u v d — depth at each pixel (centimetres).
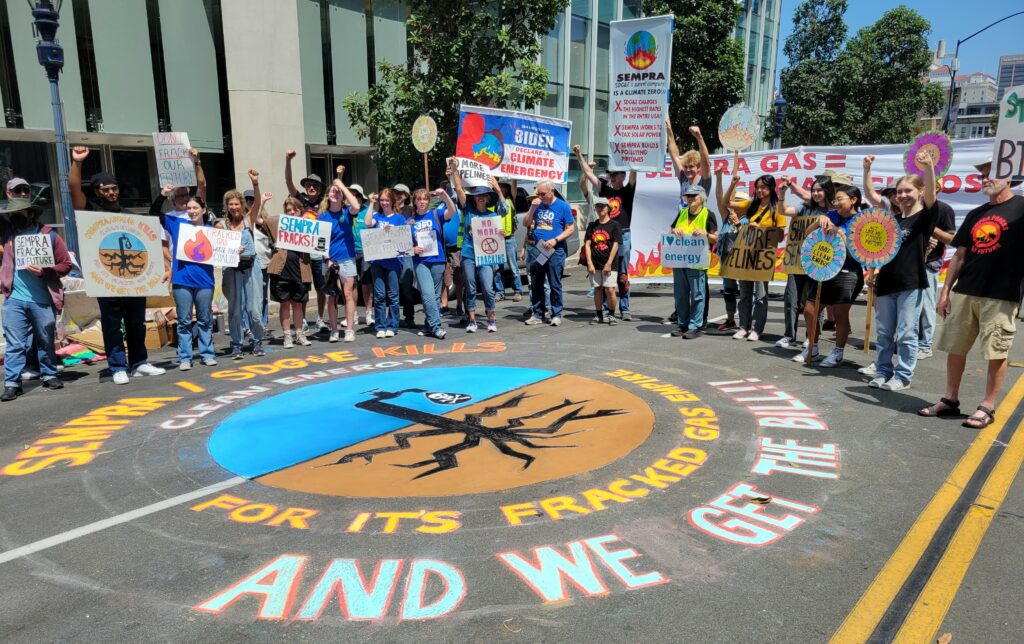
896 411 546
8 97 1155
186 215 726
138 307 699
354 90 1583
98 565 338
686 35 1759
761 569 322
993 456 452
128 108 1291
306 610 297
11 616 297
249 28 1348
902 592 303
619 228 902
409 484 421
